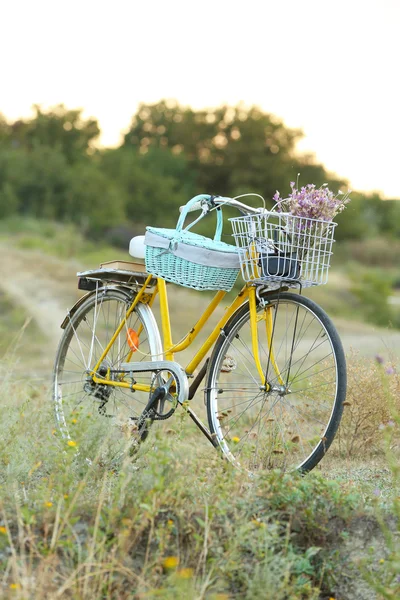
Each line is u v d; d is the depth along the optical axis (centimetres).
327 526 506
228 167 10862
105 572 440
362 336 2547
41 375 1288
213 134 11138
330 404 724
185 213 630
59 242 5553
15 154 7769
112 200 7531
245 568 463
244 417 802
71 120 10181
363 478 635
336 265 7169
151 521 470
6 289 2988
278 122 11006
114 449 613
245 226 605
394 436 753
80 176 7562
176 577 424
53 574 432
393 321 4619
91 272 716
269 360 621
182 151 11062
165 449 495
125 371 681
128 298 707
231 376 941
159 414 637
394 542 496
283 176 10481
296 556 470
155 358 664
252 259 590
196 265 613
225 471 545
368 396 729
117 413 688
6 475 591
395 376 749
